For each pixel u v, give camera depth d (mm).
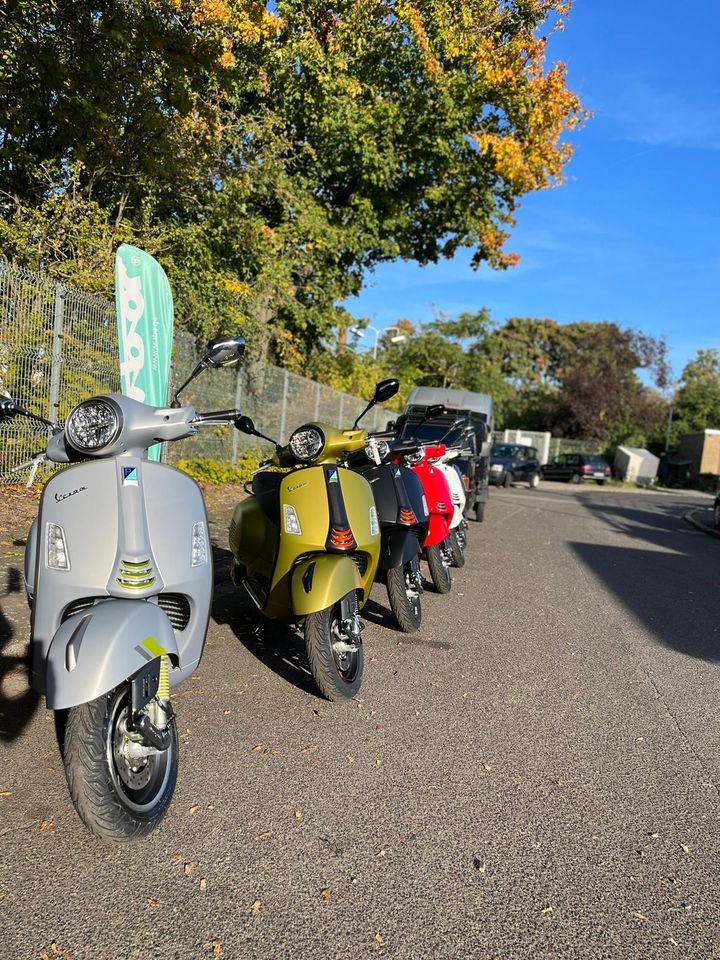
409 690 5090
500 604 7945
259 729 4254
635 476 49594
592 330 73000
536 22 20484
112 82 10586
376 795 3627
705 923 2859
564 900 2934
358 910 2768
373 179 20938
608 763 4223
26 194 11906
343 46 18938
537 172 22578
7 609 5520
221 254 15617
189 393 13305
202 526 3682
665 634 7234
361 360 29922
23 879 2801
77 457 3459
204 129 13234
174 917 2654
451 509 7848
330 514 4703
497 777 3930
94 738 2836
